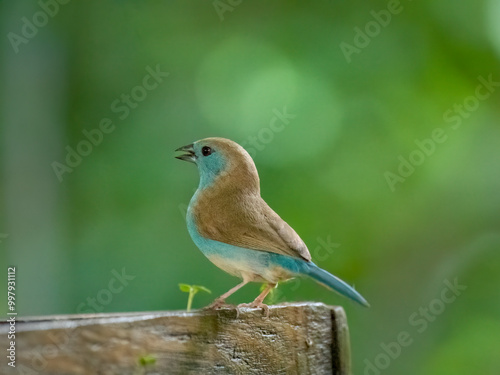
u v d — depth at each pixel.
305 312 6.24
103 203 14.47
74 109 14.72
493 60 15.21
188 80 15.26
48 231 13.93
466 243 16.72
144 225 14.44
